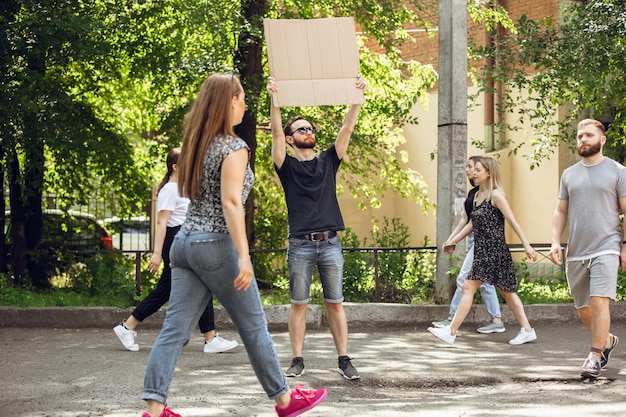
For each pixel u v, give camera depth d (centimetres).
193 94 1962
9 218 2055
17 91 1650
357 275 1638
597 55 1739
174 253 683
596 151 1011
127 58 1894
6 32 1622
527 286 1684
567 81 1775
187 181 675
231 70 1844
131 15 1848
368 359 1140
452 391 944
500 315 1415
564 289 1722
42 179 1884
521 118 1916
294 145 1006
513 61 1827
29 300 1594
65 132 1736
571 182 1021
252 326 684
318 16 2091
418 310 1491
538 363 1109
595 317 991
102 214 2117
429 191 2900
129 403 867
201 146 673
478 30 2581
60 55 1694
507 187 2588
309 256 993
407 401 880
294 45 950
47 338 1358
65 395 909
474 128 2680
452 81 1532
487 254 1265
